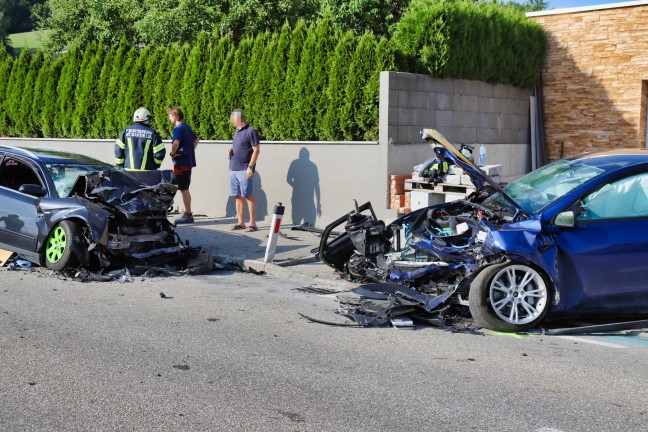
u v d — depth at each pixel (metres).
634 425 4.63
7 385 5.09
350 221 8.68
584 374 5.68
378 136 12.68
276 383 5.29
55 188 9.38
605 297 7.08
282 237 11.93
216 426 4.46
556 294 6.99
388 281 8.10
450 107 13.77
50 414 4.59
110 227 9.09
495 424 4.59
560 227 7.07
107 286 8.52
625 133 15.63
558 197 7.30
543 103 16.59
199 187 14.78
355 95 12.81
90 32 23.19
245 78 14.28
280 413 4.70
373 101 12.65
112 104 16.27
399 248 8.55
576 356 6.20
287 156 13.48
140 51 16.77
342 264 9.06
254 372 5.52
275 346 6.25
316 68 13.27
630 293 7.10
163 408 4.73
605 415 4.79
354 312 7.32
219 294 8.35
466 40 13.61
